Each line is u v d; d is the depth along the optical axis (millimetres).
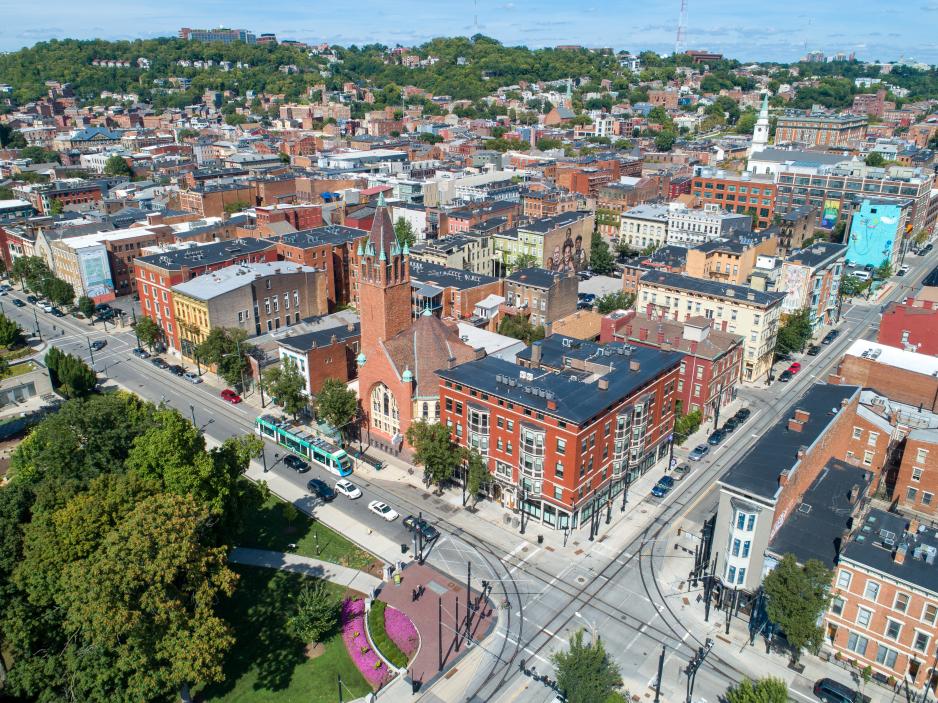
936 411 126500
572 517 108812
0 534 82750
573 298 191250
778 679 82812
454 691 81812
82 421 99000
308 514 114375
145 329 175125
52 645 81312
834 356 182375
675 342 141750
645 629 91500
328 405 127812
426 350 127375
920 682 80062
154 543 72875
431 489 121500
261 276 171875
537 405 105438
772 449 98812
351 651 87500
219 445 134875
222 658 79062
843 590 83500
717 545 93312
